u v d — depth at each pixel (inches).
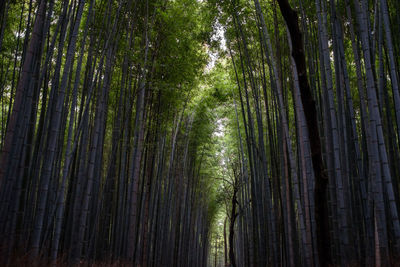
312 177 194.5
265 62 295.4
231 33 280.1
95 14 220.5
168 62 273.4
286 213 248.4
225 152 560.1
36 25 140.6
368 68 155.5
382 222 146.9
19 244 149.1
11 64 278.5
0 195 128.3
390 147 191.0
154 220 345.4
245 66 310.0
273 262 245.6
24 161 159.2
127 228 254.5
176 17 263.7
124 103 283.3
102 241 233.3
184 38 284.4
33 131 166.1
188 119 426.0
